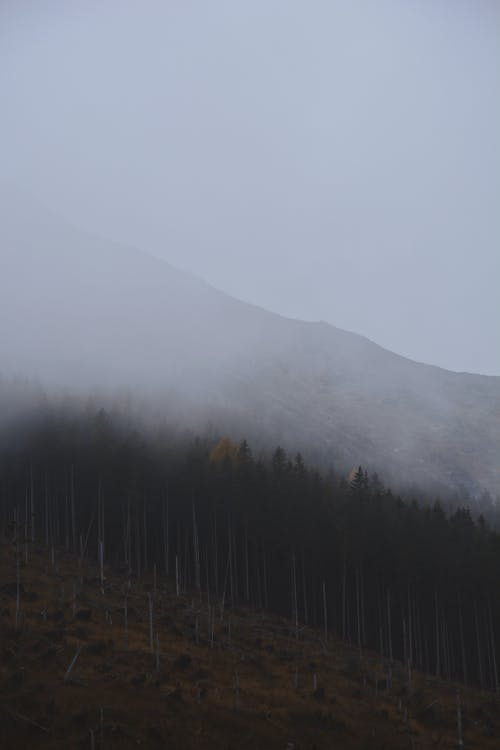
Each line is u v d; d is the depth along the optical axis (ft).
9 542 251.39
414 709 174.29
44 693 133.59
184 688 149.79
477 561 256.73
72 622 176.76
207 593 252.42
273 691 161.07
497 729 171.01
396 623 252.83
